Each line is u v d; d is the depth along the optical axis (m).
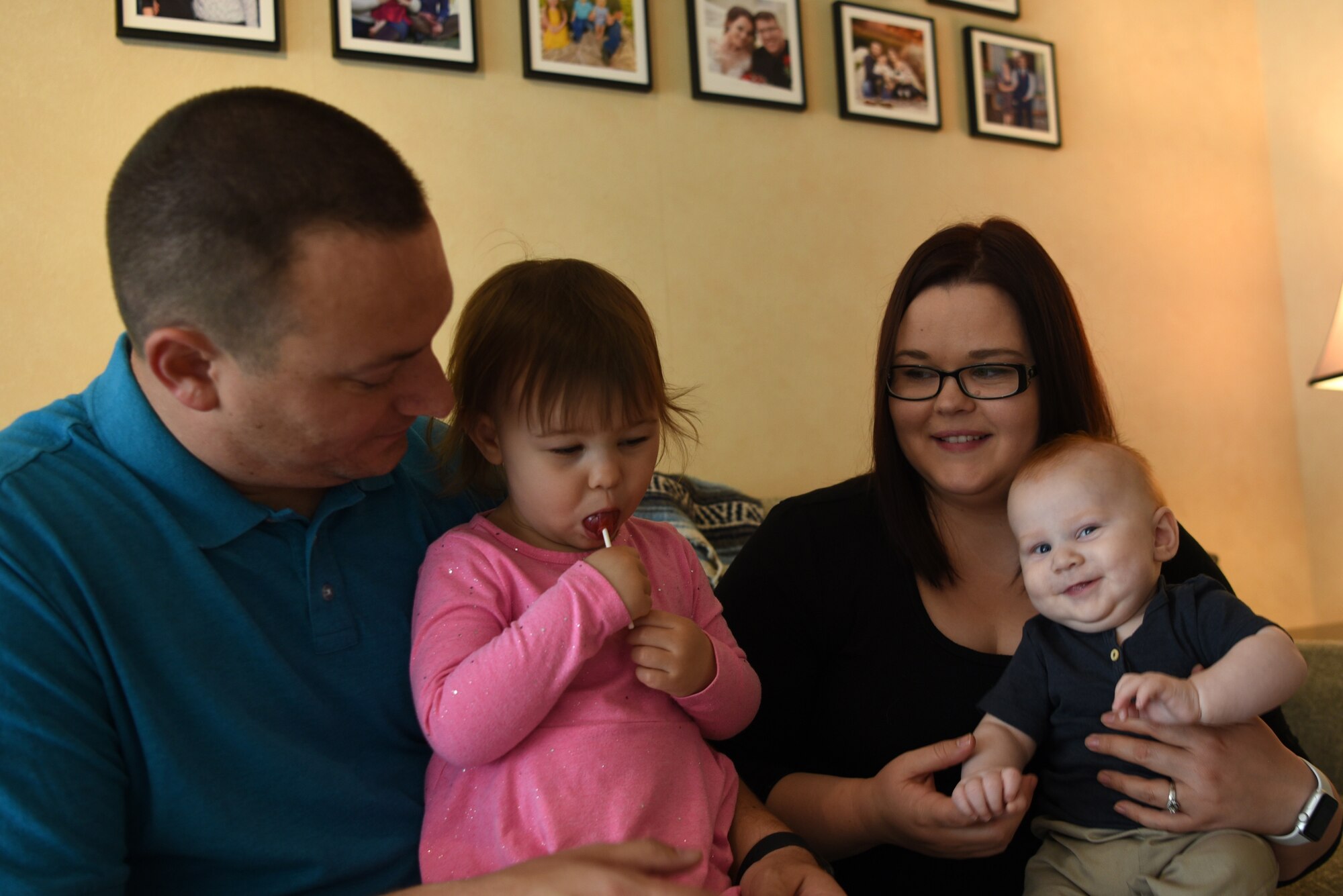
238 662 0.85
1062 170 3.22
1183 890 0.97
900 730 1.20
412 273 0.82
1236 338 3.52
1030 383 1.19
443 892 0.74
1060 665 1.10
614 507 0.96
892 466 1.24
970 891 1.18
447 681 0.87
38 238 1.94
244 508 0.89
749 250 2.67
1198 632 1.05
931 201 2.97
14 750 0.73
